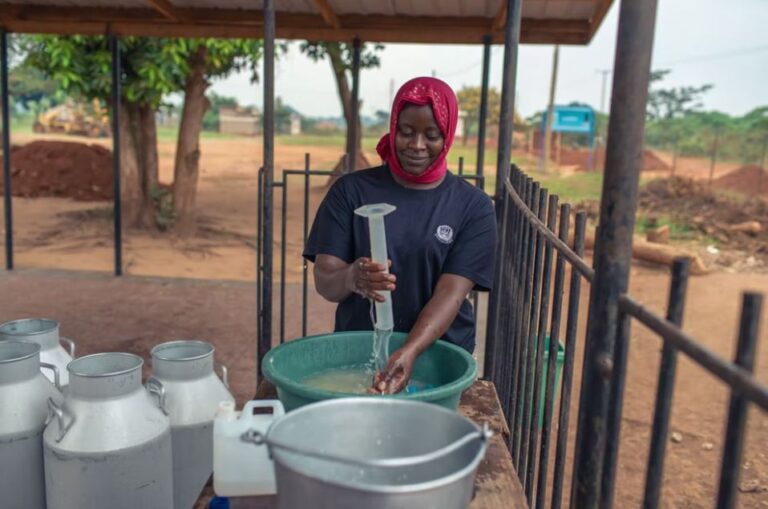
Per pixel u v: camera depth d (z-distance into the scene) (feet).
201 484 8.77
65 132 117.19
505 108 10.90
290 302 22.30
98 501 7.48
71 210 42.29
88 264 28.68
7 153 25.55
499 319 11.48
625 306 4.00
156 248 32.27
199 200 50.80
